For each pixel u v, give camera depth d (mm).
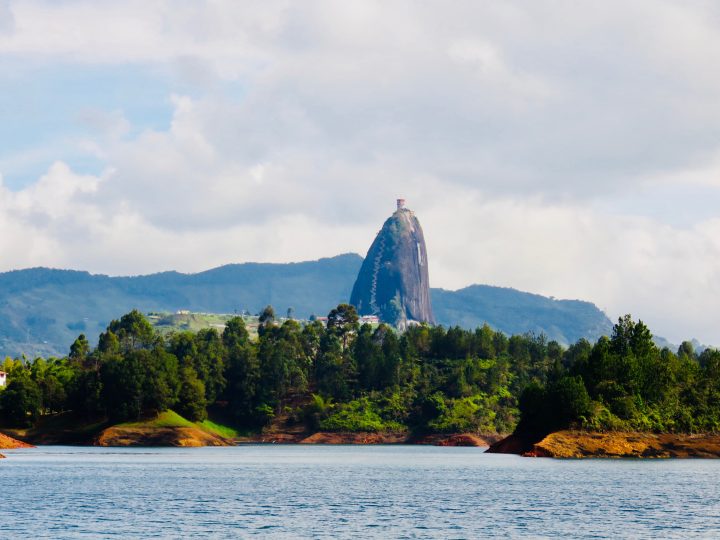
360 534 194375
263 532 196500
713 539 188750
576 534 194875
